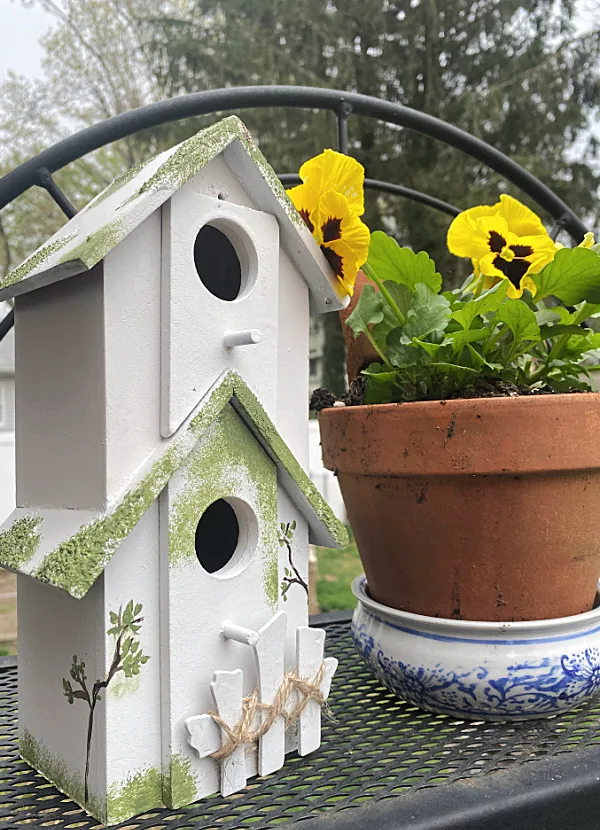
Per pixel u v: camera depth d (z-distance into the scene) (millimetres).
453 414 636
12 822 527
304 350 665
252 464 595
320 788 558
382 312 752
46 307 593
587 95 4820
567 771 566
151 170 591
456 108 4660
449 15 4828
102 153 4438
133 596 535
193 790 551
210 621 567
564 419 630
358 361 865
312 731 622
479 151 1065
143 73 4750
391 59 4727
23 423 631
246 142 586
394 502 686
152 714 546
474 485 644
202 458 562
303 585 645
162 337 549
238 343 562
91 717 536
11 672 855
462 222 785
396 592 719
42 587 600
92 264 490
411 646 683
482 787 542
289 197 644
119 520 500
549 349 844
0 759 643
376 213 4391
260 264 603
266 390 608
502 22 4867
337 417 730
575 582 681
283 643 599
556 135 4777
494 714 661
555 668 646
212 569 683
